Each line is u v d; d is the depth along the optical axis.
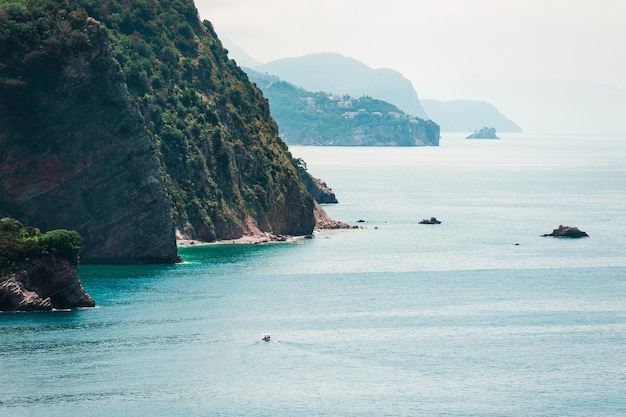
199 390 155.25
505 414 148.62
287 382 160.25
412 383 161.50
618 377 166.38
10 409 145.38
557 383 163.12
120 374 161.75
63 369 163.25
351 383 160.50
